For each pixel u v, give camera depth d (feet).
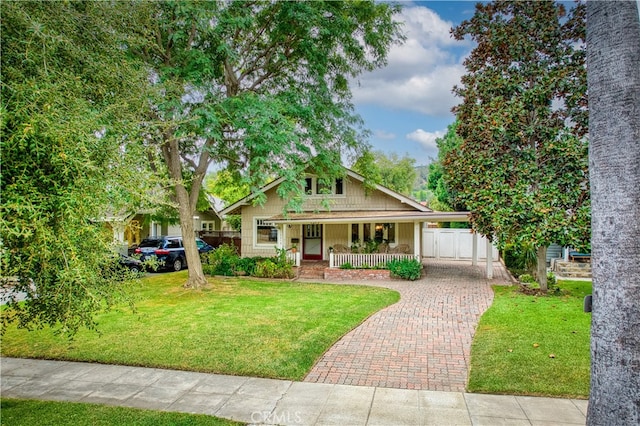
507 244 38.04
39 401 16.74
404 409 15.79
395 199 58.75
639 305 10.10
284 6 37.73
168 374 19.80
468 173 38.58
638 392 9.93
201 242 70.85
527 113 37.22
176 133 34.12
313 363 21.07
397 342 24.31
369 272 50.44
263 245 63.41
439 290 41.52
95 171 11.76
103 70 16.48
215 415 15.38
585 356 20.74
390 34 42.39
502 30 37.37
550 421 14.65
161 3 32.50
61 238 10.69
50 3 15.19
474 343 23.44
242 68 44.62
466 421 14.74
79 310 12.28
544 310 31.12
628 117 10.33
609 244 10.44
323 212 59.47
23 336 25.73
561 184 35.42
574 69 35.45
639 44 10.55
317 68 41.42
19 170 10.66
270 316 30.30
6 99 11.39
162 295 39.52
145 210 15.90
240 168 49.34
